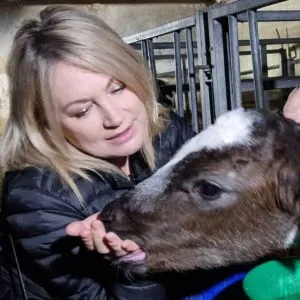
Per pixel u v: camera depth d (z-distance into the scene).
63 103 1.43
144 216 1.46
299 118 1.67
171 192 1.48
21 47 1.45
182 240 1.48
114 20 5.82
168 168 1.51
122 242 1.32
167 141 1.74
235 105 2.63
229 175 1.46
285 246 1.56
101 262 1.48
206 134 1.52
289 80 3.32
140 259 1.47
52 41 1.40
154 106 1.65
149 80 1.59
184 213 1.47
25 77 1.45
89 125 1.45
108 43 1.43
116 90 1.45
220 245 1.51
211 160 1.47
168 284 1.59
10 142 1.54
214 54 2.75
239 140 1.49
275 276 1.34
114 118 1.43
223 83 2.78
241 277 1.57
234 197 1.47
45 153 1.48
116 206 1.48
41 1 5.42
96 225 1.28
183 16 6.07
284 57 5.41
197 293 1.56
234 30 2.60
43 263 1.47
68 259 1.47
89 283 1.50
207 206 1.47
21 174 1.49
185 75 5.32
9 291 1.65
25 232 1.45
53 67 1.40
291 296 1.35
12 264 1.62
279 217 1.52
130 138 1.50
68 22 1.42
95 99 1.42
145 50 3.66
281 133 1.52
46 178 1.46
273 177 1.49
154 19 5.97
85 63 1.38
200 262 1.52
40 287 1.59
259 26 5.67
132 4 5.88
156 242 1.48
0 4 5.25
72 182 1.46
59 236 1.44
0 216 1.61
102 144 1.48
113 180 1.55
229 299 1.52
